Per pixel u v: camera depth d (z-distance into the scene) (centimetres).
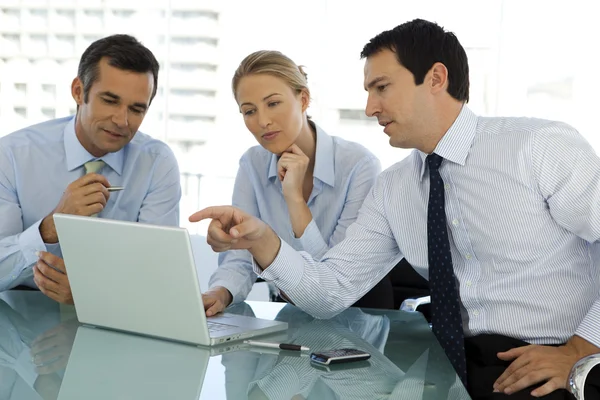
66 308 180
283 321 173
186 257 138
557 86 558
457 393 117
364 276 191
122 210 239
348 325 171
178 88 629
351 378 125
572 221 168
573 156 167
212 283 203
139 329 151
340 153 236
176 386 114
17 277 201
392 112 180
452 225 180
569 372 136
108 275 150
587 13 550
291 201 218
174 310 144
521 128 175
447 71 177
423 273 192
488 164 174
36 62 654
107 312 155
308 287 173
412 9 578
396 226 190
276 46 609
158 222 240
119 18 636
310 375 125
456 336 168
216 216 162
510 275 173
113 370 124
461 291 176
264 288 395
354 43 590
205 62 625
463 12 566
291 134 221
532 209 171
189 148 632
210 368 127
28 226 235
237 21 614
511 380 149
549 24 556
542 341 170
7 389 110
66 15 645
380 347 150
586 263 172
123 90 216
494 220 174
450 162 178
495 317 172
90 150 232
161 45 630
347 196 233
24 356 133
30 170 231
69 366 126
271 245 170
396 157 589
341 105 593
